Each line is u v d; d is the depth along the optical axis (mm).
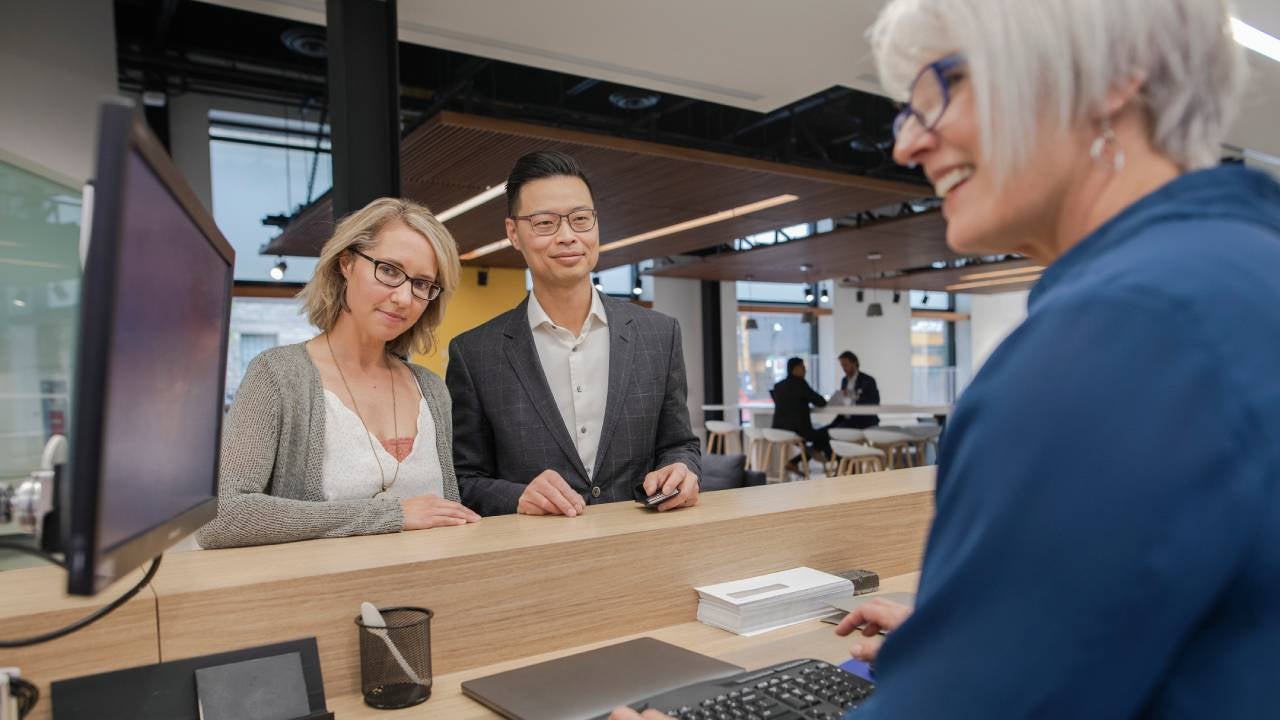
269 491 1475
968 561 446
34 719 850
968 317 17219
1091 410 414
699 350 13648
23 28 3180
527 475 1881
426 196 6770
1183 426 397
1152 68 492
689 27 3898
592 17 3779
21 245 3197
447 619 1104
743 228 8523
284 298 8914
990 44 505
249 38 6980
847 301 15273
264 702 871
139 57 6688
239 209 8438
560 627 1201
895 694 476
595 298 1984
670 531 1330
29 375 3221
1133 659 404
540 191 1829
